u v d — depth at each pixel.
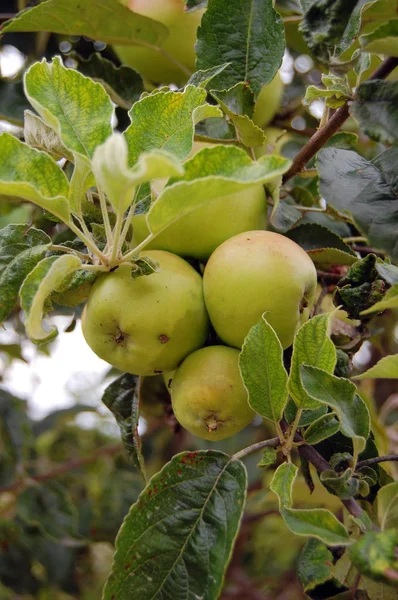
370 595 0.42
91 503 0.98
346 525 0.47
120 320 0.42
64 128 0.41
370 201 0.42
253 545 1.17
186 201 0.37
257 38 0.51
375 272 0.46
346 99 0.44
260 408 0.41
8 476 0.93
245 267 0.42
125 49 0.60
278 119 0.68
